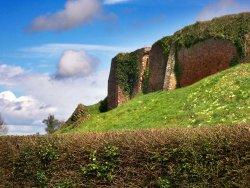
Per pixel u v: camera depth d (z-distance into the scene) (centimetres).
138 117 4962
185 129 1817
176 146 1741
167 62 6625
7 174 2166
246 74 4625
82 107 7719
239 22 5578
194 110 4244
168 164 1758
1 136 2234
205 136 1680
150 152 1795
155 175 1786
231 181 1617
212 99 4331
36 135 2208
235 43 5512
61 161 2019
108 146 1902
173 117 4328
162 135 1791
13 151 2153
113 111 5728
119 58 7856
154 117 4644
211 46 5850
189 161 1706
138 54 7556
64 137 2066
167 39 6775
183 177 1717
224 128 1680
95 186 1927
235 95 4128
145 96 5841
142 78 7438
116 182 1875
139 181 1823
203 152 1673
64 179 2000
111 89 7981
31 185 2095
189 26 6312
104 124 5291
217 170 1642
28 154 2106
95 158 1925
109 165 1895
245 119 3494
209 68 5866
